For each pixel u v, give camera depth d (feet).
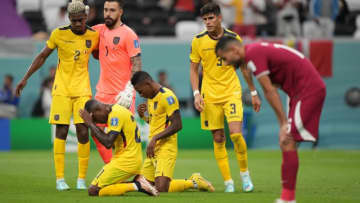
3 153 175.22
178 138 192.24
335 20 232.32
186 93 195.93
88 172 123.65
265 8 229.25
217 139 92.43
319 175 116.37
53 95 93.30
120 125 80.64
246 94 191.62
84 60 94.63
